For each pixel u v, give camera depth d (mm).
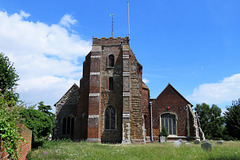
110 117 31094
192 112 38156
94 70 31500
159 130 38344
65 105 37219
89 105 30156
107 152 16453
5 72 17312
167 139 37656
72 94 37625
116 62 32812
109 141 30125
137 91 31812
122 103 30297
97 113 29797
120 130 30422
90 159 13273
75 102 37188
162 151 15305
